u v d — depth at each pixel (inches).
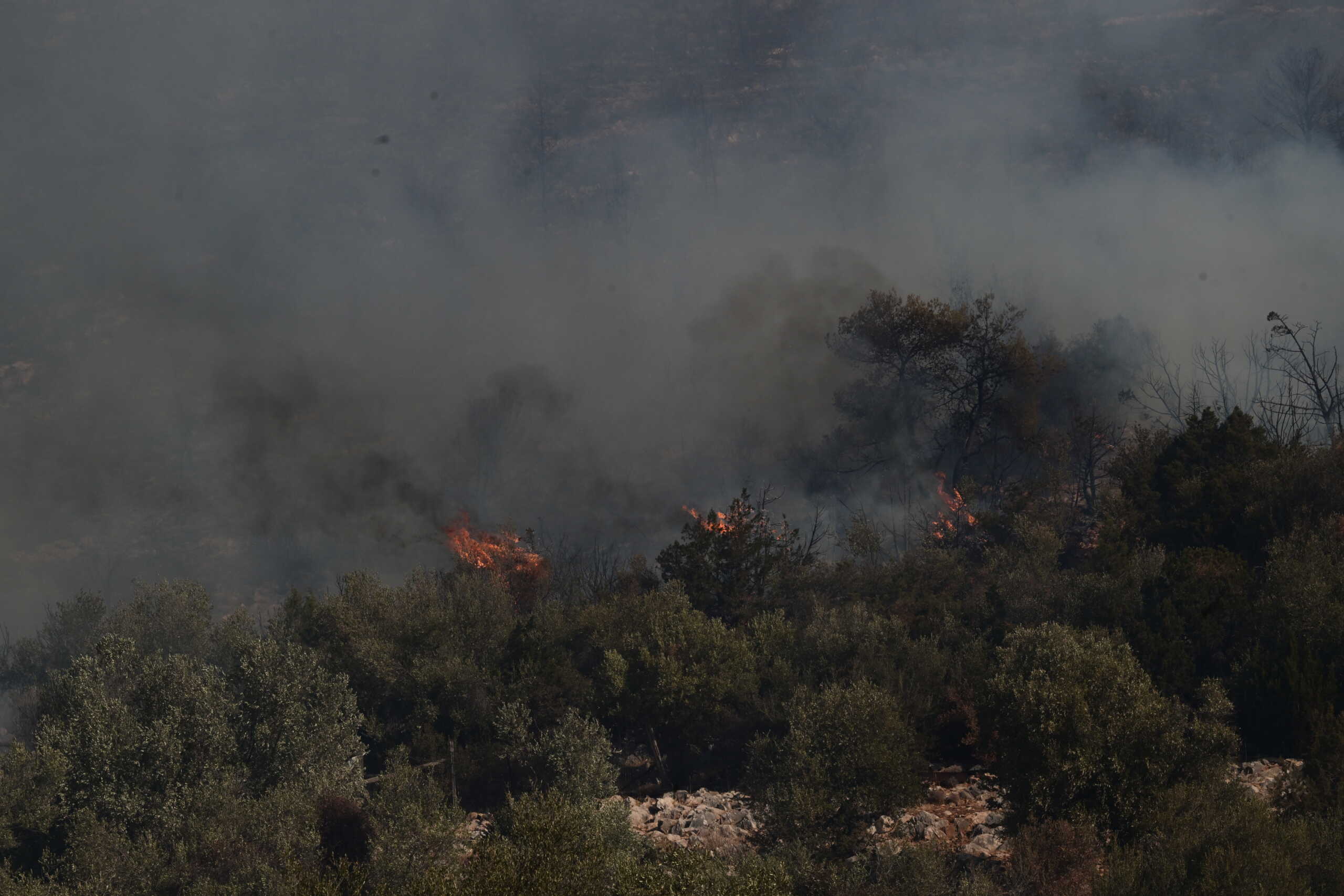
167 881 2824.8
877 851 2588.6
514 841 2049.7
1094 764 2479.1
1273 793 2474.2
